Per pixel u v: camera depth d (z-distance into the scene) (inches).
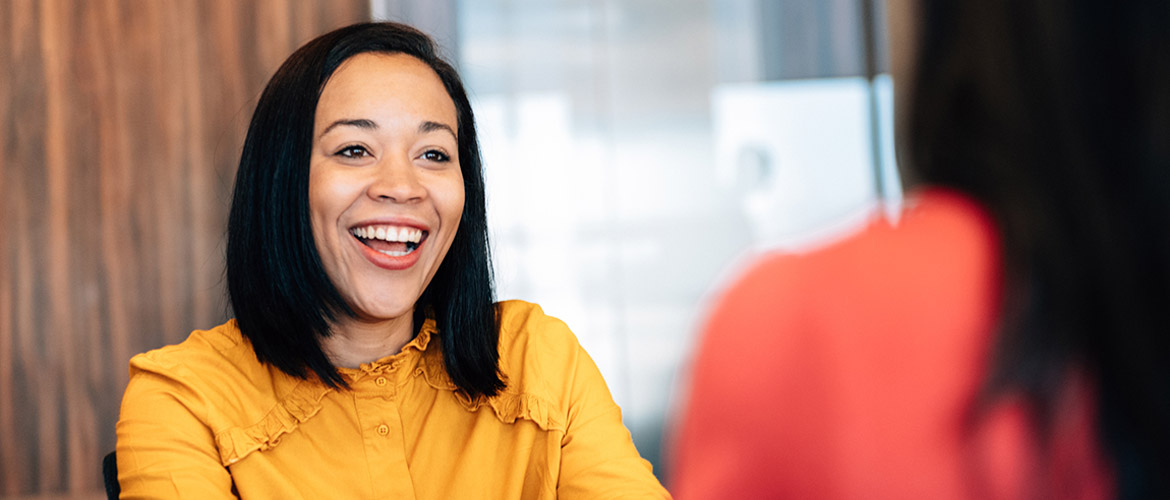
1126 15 10.0
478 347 45.3
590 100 120.0
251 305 42.7
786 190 119.1
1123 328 10.0
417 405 44.6
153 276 112.2
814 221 117.9
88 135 112.1
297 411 41.9
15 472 110.8
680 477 13.0
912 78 11.8
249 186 42.9
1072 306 10.2
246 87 113.3
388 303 42.7
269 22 113.8
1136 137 10.0
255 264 42.8
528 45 120.0
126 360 111.7
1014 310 10.6
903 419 11.6
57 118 111.9
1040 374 10.6
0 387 111.0
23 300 111.5
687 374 13.1
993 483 11.2
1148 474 10.6
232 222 43.8
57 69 111.9
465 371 44.7
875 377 11.7
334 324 44.0
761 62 119.3
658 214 120.2
